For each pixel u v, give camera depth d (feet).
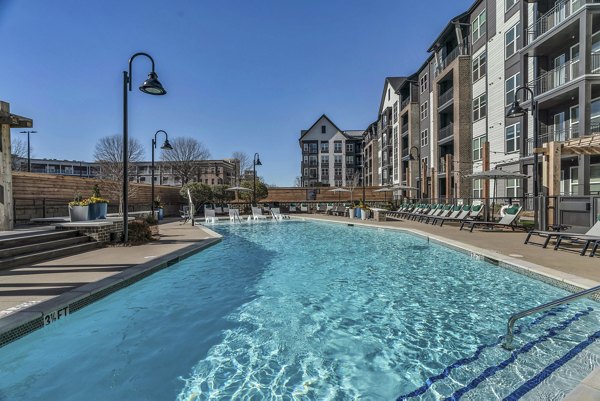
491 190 67.05
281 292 18.07
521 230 41.27
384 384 9.61
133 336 12.60
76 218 32.27
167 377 9.93
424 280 20.42
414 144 104.37
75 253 25.12
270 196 110.93
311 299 16.92
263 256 28.27
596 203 27.78
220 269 23.45
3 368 10.41
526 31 55.83
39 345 11.76
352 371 10.31
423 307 15.74
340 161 212.23
